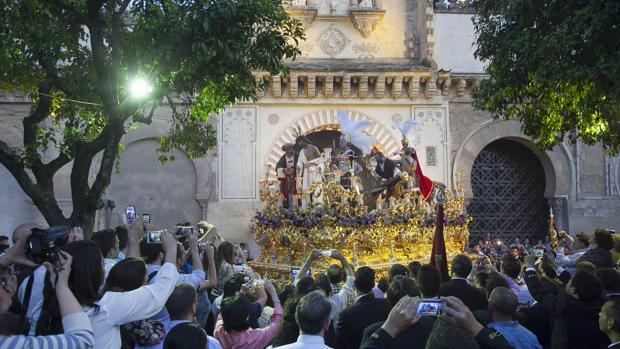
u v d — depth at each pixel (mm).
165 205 21328
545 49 10422
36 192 10508
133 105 10672
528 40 11188
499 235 22828
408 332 4543
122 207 21109
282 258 13828
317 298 4344
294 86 21328
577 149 22250
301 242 13367
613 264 8688
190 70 11477
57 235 4414
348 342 5715
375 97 21938
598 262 8289
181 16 10828
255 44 11461
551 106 12336
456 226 15070
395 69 21375
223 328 5457
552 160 22219
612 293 6102
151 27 11562
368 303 5836
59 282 3826
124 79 12516
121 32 12570
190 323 4254
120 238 8062
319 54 22406
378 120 21969
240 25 10852
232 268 9164
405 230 13984
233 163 21438
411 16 22844
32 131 11352
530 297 8141
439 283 5676
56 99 12750
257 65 11609
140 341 4859
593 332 5539
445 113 22203
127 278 4734
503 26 12625
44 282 4094
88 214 10281
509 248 19547
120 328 4852
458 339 3006
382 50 22641
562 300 5742
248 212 21266
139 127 21219
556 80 10641
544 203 23156
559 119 12570
